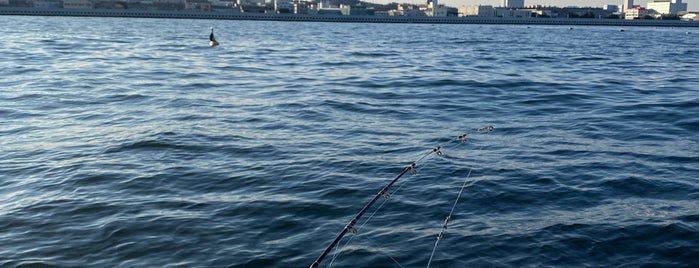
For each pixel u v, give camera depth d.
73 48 70.12
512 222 15.04
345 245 13.66
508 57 70.62
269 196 16.64
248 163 19.89
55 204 15.88
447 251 13.44
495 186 17.66
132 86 37.72
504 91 37.97
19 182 17.84
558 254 13.36
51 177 18.23
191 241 13.74
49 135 23.66
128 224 14.55
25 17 194.62
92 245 13.54
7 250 13.27
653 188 17.75
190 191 17.05
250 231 14.31
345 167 19.53
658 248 13.68
